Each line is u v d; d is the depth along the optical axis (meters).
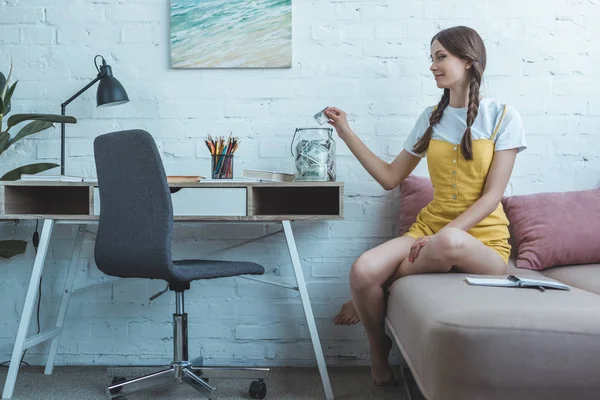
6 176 2.32
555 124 2.49
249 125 2.54
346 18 2.52
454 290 1.41
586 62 2.48
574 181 2.49
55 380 2.31
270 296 2.55
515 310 1.14
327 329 2.53
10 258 2.57
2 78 2.34
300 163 2.21
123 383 1.95
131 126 2.56
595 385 1.07
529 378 1.08
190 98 2.55
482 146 2.03
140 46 2.55
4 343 2.56
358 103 2.52
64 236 2.56
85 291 2.56
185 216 2.09
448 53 2.07
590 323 1.09
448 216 2.08
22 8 2.56
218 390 2.17
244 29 2.53
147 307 2.56
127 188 1.89
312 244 2.54
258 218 2.09
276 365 2.54
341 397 2.09
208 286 2.55
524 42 2.49
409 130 2.52
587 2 2.48
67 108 2.56
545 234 2.17
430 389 1.15
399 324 1.62
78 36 2.56
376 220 2.53
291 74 2.53
